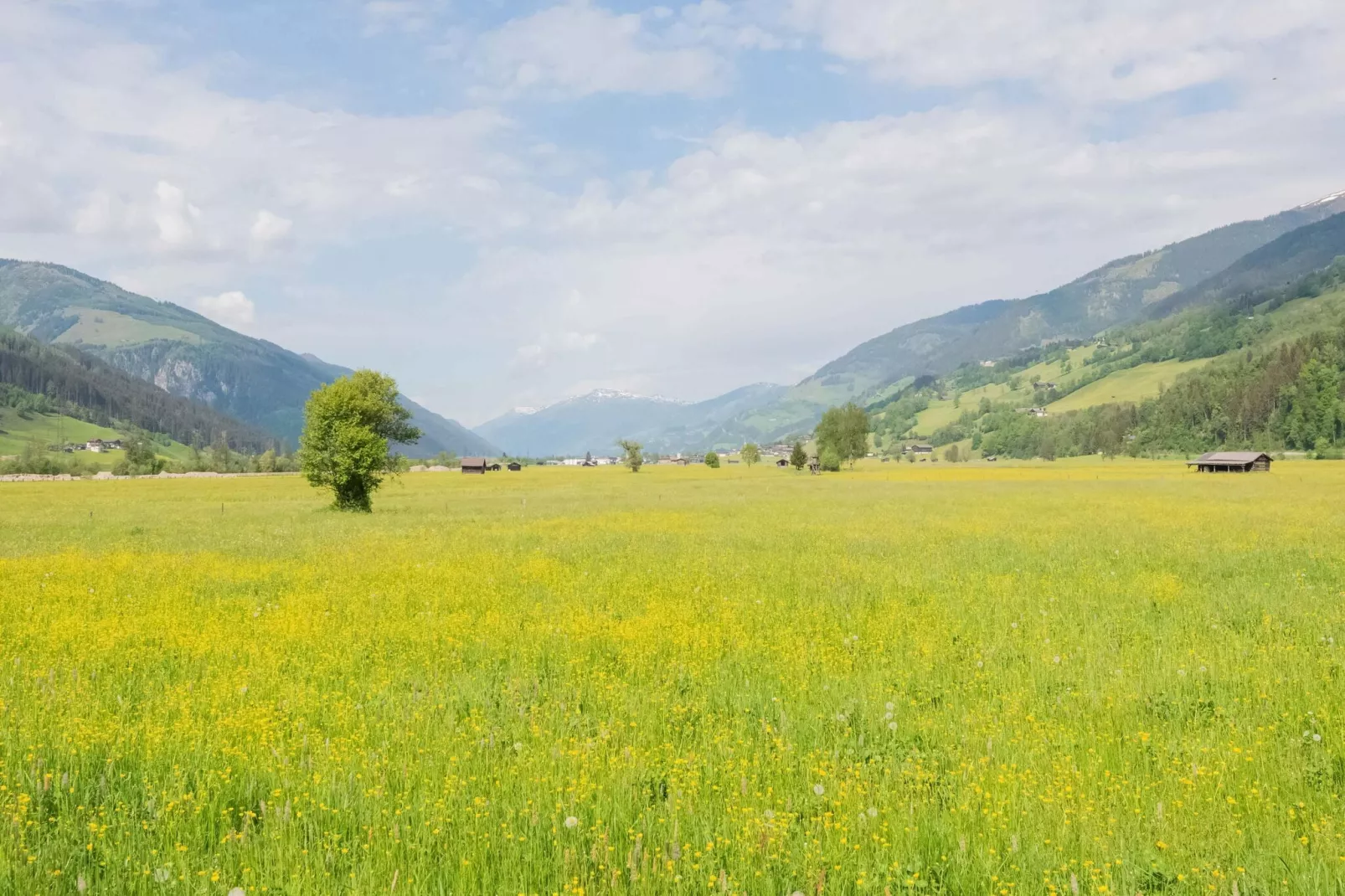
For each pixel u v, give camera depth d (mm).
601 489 89812
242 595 18406
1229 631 13773
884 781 7184
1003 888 5402
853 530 35500
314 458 53406
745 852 5906
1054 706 9656
